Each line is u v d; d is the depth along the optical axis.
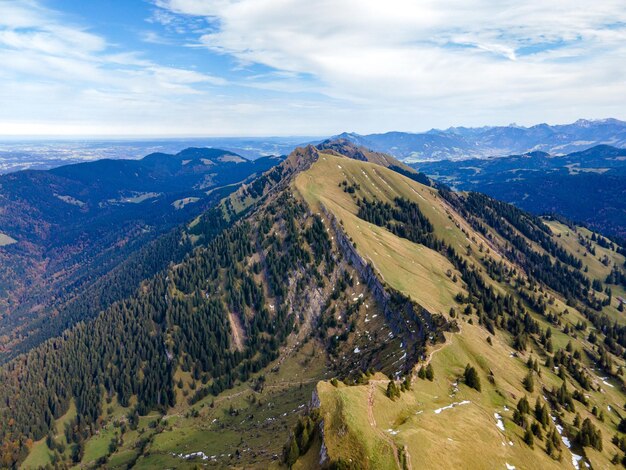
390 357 150.25
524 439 94.12
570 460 98.38
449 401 100.12
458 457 73.62
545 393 136.62
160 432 183.38
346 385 95.00
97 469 168.50
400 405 86.94
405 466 66.75
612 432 131.88
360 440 70.50
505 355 154.88
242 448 137.12
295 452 75.25
